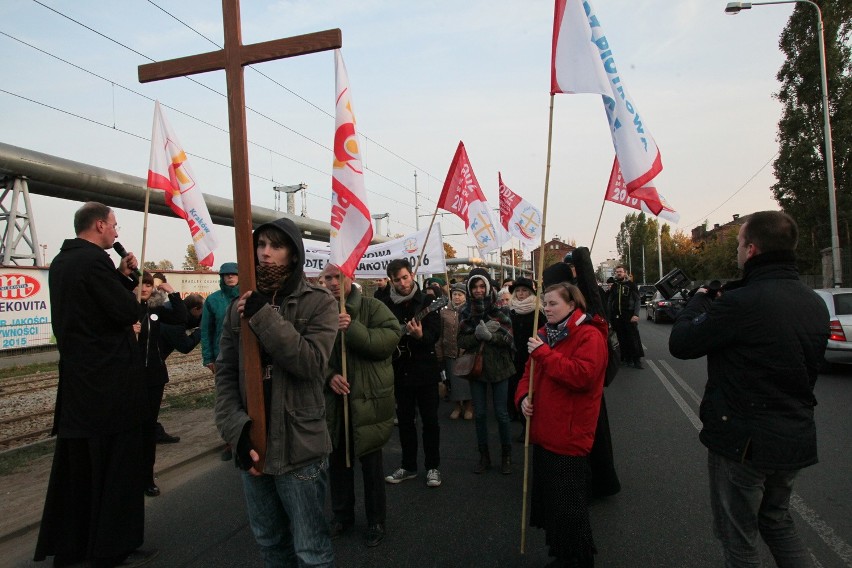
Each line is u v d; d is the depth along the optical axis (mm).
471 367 4641
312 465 2328
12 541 3748
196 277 25953
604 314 3605
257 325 2129
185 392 9562
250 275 2246
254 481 2357
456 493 4262
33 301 15883
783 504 2334
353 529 3674
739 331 2189
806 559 2324
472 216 7312
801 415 2172
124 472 3182
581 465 2795
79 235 3193
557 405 2809
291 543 2480
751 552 2266
